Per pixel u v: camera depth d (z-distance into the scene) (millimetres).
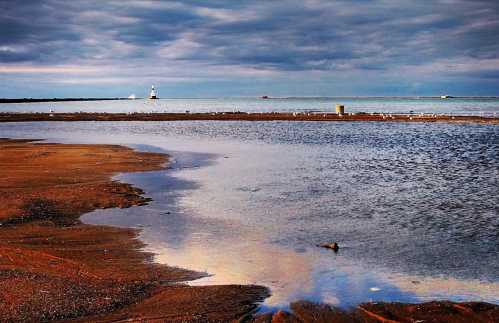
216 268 14469
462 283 13398
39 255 15258
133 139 57656
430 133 62031
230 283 13336
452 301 12133
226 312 11328
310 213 21031
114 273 13836
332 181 28656
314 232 18219
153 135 63531
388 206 22219
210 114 107062
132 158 37906
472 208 21672
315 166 34875
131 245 16594
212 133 66125
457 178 29359
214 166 34781
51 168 32469
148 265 14633
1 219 19531
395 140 53750
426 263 14906
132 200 23250
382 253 15828
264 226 19000
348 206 22266
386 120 86312
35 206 21609
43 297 11781
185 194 24938
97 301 11719
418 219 19953
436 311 11406
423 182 28125
